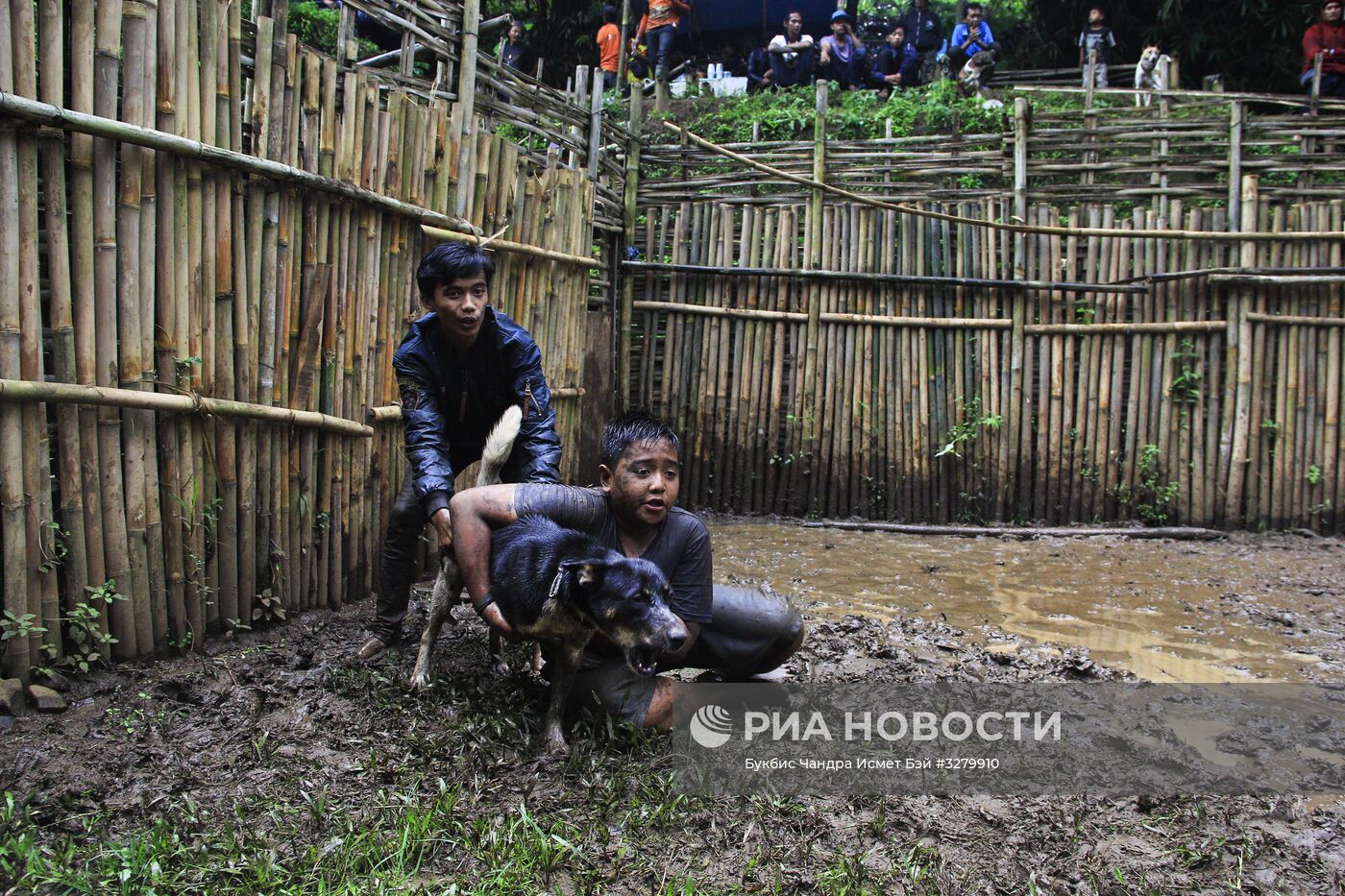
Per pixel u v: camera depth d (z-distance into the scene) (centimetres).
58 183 396
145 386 436
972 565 778
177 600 459
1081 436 952
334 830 304
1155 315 942
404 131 582
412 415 435
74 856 287
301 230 516
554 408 786
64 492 411
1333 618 619
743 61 1625
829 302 977
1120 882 289
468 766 349
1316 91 952
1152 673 495
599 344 945
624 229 993
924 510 971
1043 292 954
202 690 417
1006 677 471
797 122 1227
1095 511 953
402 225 591
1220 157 953
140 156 424
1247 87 1496
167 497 453
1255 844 310
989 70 1374
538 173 793
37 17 390
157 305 441
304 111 508
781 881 286
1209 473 936
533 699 411
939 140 987
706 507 1005
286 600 524
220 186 464
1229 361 927
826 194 990
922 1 1455
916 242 973
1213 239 928
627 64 1512
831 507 982
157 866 272
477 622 527
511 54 1494
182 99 439
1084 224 956
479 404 458
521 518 381
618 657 392
